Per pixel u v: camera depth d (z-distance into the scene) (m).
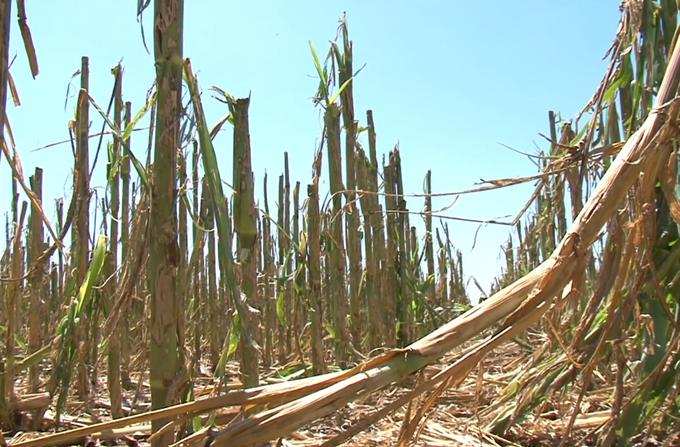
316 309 4.93
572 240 1.98
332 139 5.15
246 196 3.03
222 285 7.33
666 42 3.25
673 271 3.08
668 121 2.24
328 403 1.69
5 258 7.40
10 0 1.88
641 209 2.36
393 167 6.93
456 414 4.52
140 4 2.27
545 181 2.92
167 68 2.22
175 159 2.25
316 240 4.93
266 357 7.47
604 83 3.04
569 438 3.67
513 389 3.83
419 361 1.77
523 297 1.90
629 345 3.31
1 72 1.86
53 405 4.96
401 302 6.80
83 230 4.23
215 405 1.75
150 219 2.25
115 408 4.38
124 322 6.03
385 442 3.72
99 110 2.59
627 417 3.13
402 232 6.88
